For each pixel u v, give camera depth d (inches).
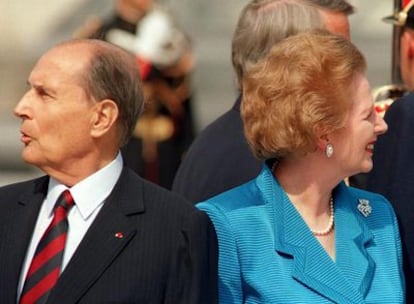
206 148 306.7
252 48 302.4
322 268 271.4
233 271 269.7
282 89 268.5
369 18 869.8
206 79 917.2
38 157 264.4
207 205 274.1
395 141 293.7
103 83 264.1
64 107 262.5
